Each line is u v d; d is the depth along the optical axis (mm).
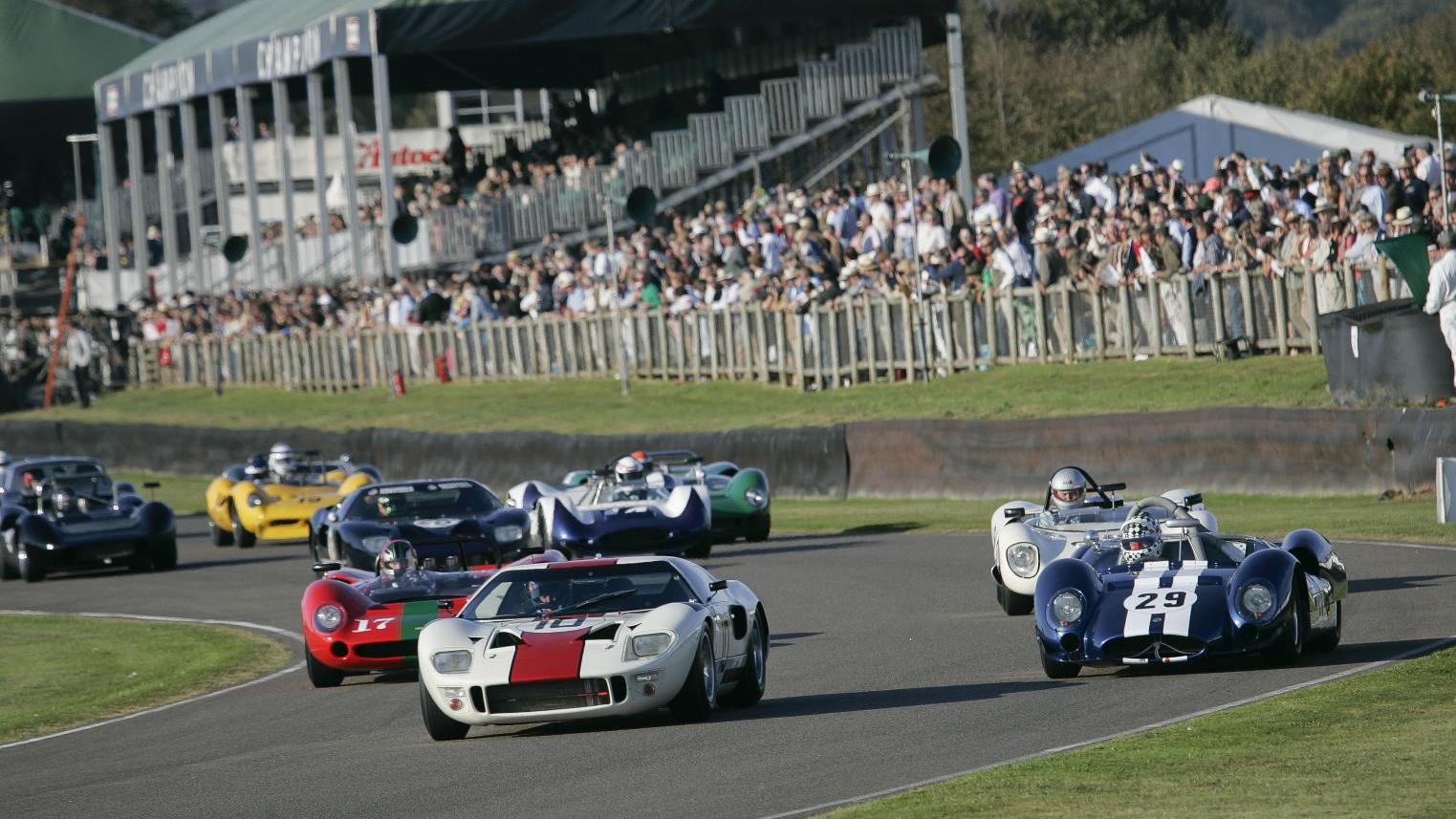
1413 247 81812
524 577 44844
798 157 164875
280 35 187625
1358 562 62312
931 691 44344
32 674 65062
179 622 76125
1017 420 93562
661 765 36344
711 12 160000
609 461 111938
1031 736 36906
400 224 166125
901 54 162875
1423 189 94438
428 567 59406
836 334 120688
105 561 101562
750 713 43031
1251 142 143875
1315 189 102438
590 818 31531
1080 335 107188
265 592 84625
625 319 139375
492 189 174125
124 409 186875
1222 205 101750
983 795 30875
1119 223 104812
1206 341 99938
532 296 149250
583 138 183250
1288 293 95250
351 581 56938
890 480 100812
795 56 175875
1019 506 60406
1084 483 60062
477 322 155500
